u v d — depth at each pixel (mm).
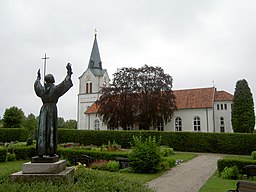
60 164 6781
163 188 11461
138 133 33562
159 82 42906
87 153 19625
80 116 59000
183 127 46250
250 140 29203
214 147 30641
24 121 64000
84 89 59750
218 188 11375
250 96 41156
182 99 48594
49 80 7246
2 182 6121
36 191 5117
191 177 14297
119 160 17000
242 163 14406
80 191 5191
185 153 29609
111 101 44094
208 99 46531
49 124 6945
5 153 20422
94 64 60938
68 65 7332
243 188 7285
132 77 43969
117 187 5930
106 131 35156
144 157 15539
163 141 32750
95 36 62875
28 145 26328
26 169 6496
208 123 44906
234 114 41375
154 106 42594
